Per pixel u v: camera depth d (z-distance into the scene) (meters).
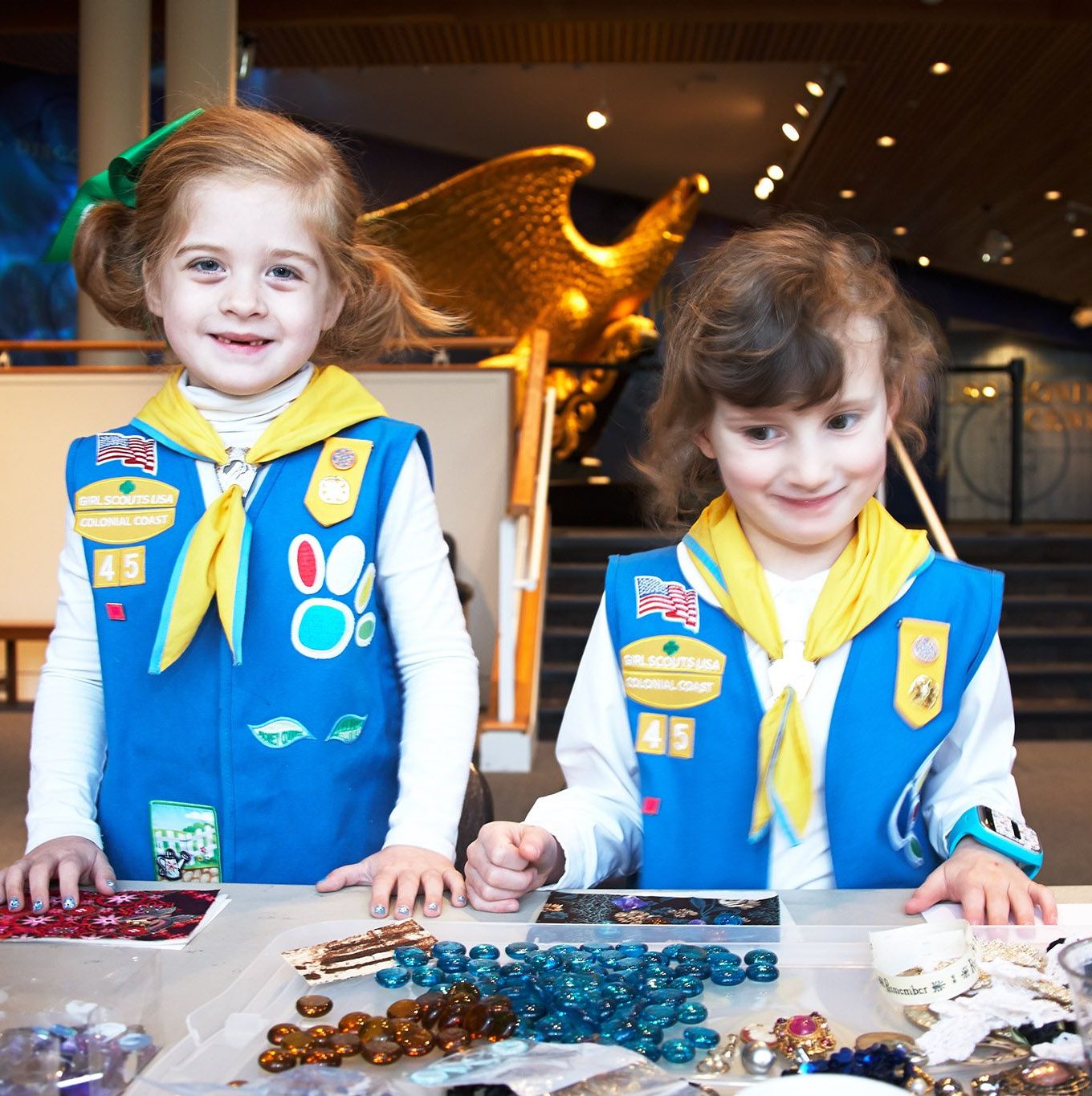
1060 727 5.86
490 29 8.45
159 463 1.33
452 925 0.95
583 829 1.18
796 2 8.07
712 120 10.77
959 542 7.95
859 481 1.10
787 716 1.17
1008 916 0.98
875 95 9.42
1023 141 10.21
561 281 9.30
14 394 5.34
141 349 1.69
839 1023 0.78
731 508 1.27
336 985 0.83
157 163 1.27
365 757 1.32
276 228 1.24
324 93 10.47
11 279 9.74
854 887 1.17
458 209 8.86
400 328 1.53
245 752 1.28
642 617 1.27
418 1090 0.67
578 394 9.58
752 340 1.04
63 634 1.33
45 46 9.22
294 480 1.32
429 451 1.42
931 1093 0.67
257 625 1.29
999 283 14.95
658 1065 0.72
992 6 7.94
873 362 1.08
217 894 1.08
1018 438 9.70
